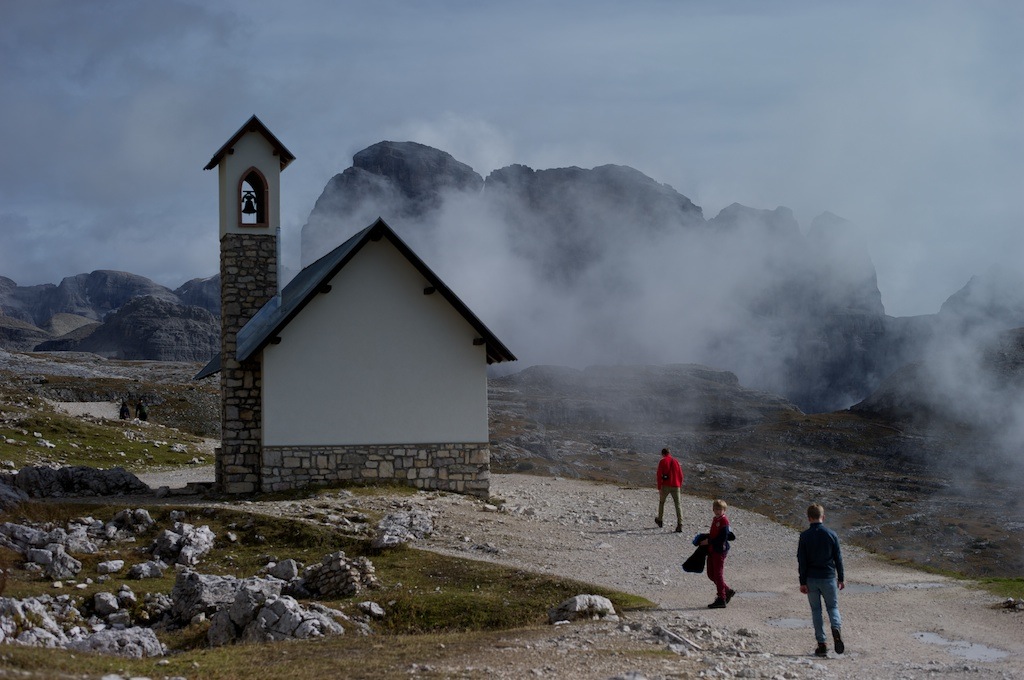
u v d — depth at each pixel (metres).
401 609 18.38
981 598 18.88
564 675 11.76
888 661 13.48
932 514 62.88
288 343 31.81
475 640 14.63
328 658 13.36
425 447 32.81
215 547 24.66
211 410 87.06
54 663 11.75
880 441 105.38
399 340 32.94
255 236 34.06
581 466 73.12
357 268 32.75
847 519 60.16
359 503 28.86
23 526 24.41
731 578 21.30
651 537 27.12
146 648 15.59
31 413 51.12
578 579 20.52
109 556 23.69
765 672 12.34
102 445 47.56
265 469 31.23
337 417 32.06
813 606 14.11
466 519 28.02
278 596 17.25
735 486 70.75
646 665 12.45
